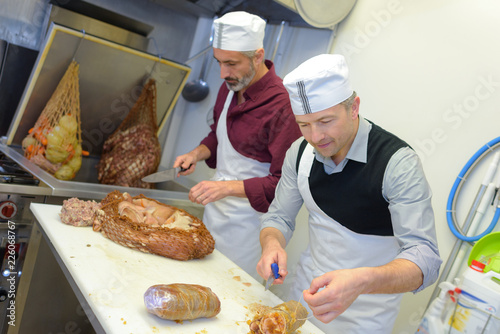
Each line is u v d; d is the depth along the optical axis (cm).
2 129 251
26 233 183
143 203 172
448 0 186
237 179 202
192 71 299
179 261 148
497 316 131
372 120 210
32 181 188
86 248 138
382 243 141
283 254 129
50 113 226
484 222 166
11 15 234
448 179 179
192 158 209
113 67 247
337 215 142
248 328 117
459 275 170
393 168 129
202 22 290
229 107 203
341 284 102
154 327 107
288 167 155
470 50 177
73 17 246
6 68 240
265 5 228
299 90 118
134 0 260
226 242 203
